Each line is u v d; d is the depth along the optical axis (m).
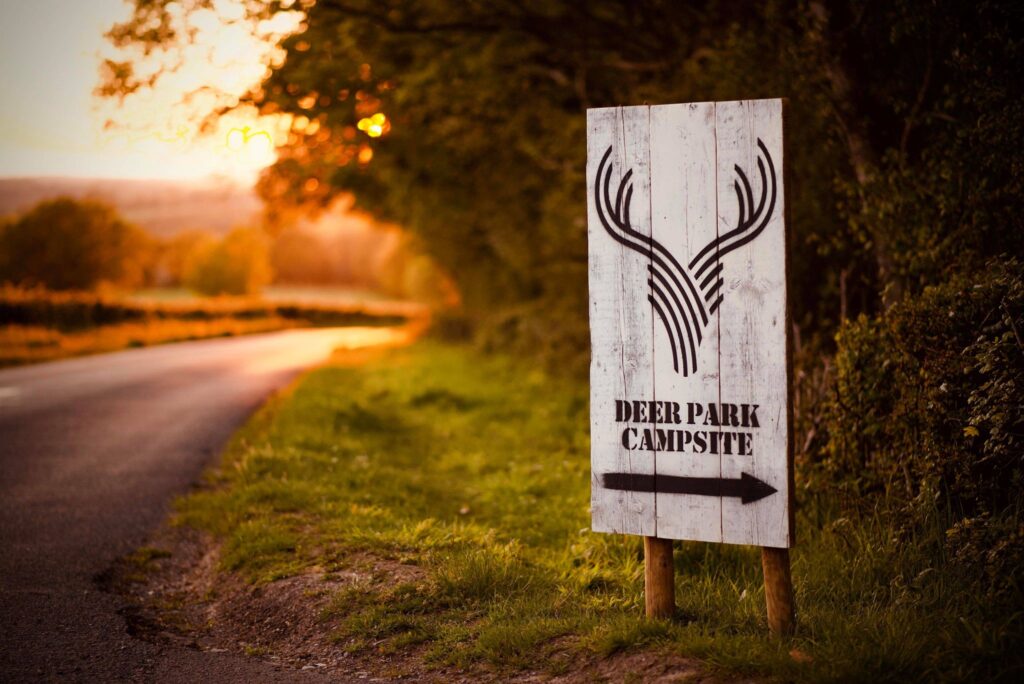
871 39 7.07
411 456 9.38
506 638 4.14
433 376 16.09
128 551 6.22
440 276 33.34
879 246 6.75
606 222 4.28
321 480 7.57
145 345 30.66
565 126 13.28
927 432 4.88
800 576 4.90
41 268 81.75
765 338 3.99
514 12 10.25
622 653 3.87
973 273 5.35
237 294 105.69
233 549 5.91
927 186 6.21
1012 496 4.56
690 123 4.10
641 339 4.23
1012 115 5.38
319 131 13.09
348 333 46.78
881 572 4.66
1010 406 4.30
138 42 8.36
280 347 30.45
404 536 5.75
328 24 9.48
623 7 10.42
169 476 8.46
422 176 19.58
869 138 7.07
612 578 5.12
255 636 4.72
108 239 85.00
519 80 12.20
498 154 16.45
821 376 6.57
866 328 5.45
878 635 3.77
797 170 7.63
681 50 9.62
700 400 4.12
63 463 9.06
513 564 5.18
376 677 4.07
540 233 16.95
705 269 4.09
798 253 7.88
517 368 16.52
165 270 128.50
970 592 4.18
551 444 9.52
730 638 3.84
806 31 7.16
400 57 11.49
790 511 3.96
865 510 5.32
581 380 13.53
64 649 4.43
